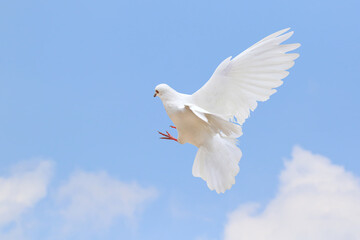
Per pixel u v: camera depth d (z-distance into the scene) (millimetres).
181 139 5445
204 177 5336
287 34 5055
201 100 5176
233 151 5262
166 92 5234
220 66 5312
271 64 5082
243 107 5195
